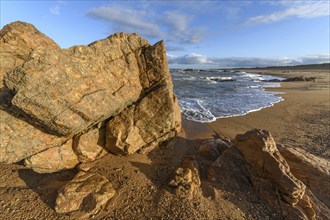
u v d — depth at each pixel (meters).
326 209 6.12
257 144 7.09
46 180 6.61
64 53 6.12
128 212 5.54
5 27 7.28
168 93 8.12
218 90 32.22
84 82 6.46
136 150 8.20
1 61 6.82
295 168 7.47
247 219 5.63
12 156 6.41
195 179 6.67
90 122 6.91
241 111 17.80
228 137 11.56
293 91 31.05
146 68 8.70
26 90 5.39
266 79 59.16
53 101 5.76
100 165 7.33
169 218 5.38
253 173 6.96
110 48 7.55
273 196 6.24
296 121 14.93
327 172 7.14
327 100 22.58
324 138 11.46
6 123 6.20
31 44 7.46
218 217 5.54
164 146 8.97
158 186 6.52
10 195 5.87
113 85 7.54
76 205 5.49
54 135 6.78
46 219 5.20
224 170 7.27
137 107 8.12
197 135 11.37
